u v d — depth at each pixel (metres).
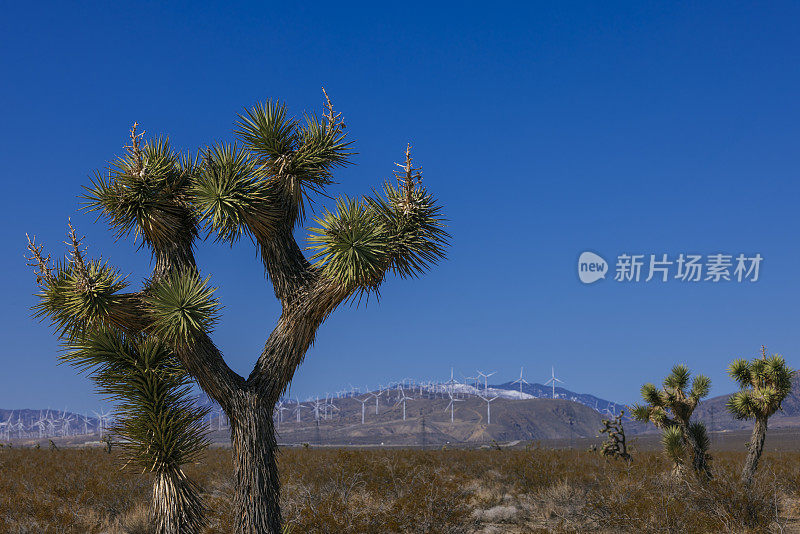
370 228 7.90
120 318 8.16
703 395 16.86
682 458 16.30
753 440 16.16
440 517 12.43
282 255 8.36
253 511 7.88
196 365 8.06
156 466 8.18
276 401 8.30
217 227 8.01
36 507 14.77
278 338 8.26
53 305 8.19
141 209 8.20
